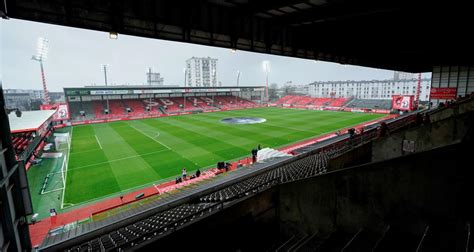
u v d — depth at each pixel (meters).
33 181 18.34
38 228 12.66
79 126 42.88
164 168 20.53
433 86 33.53
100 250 6.55
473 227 3.79
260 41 12.83
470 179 4.07
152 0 9.27
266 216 7.69
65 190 16.75
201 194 9.03
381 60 24.78
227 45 11.84
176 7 9.88
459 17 10.79
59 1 7.68
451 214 4.20
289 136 31.72
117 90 58.50
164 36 10.01
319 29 13.80
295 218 7.27
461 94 31.19
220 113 60.44
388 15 10.77
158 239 5.88
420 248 3.57
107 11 8.48
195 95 76.94
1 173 2.97
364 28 13.23
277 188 7.84
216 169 20.16
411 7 8.79
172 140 30.25
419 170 4.60
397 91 105.19
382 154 11.98
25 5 7.23
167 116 55.44
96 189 16.83
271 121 45.16
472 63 28.20
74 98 55.50
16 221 3.28
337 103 76.38
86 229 9.08
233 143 28.31
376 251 4.16
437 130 10.08
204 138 31.05
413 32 13.59
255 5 10.45
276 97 123.56
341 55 18.86
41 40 48.97
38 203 15.11
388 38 14.88
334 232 5.95
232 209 7.01
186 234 6.29
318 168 11.38
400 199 4.91
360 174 5.52
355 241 5.00
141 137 32.44
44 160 23.06
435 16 10.73
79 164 21.78
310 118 48.72
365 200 5.50
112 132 36.59
